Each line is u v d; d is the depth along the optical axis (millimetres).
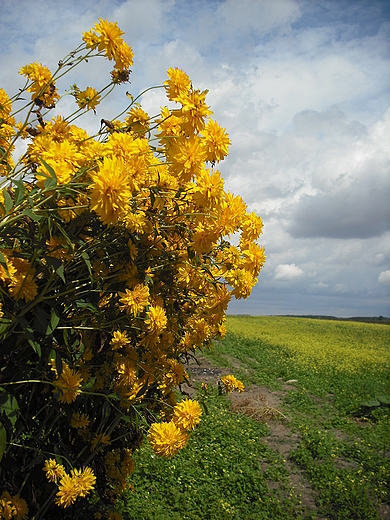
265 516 3955
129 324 2043
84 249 1761
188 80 1732
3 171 1866
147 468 4344
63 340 1853
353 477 4766
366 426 6586
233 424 6098
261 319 32031
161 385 2416
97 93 1925
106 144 1623
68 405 1982
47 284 1594
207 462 4781
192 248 1978
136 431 2518
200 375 8914
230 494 4266
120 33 1779
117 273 1923
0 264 1404
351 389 8484
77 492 1790
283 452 5551
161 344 2334
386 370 10570
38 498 2125
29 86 1939
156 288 2258
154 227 1980
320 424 6645
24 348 1758
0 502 1760
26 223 1527
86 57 1767
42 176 1457
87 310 1963
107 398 1969
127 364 2082
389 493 4516
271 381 9375
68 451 2223
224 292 2359
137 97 1816
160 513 3576
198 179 1757
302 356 12758
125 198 1385
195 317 2588
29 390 1966
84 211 1648
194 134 1729
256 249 2291
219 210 1916
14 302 1625
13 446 2008
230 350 12859
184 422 1981
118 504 3357
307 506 4277
